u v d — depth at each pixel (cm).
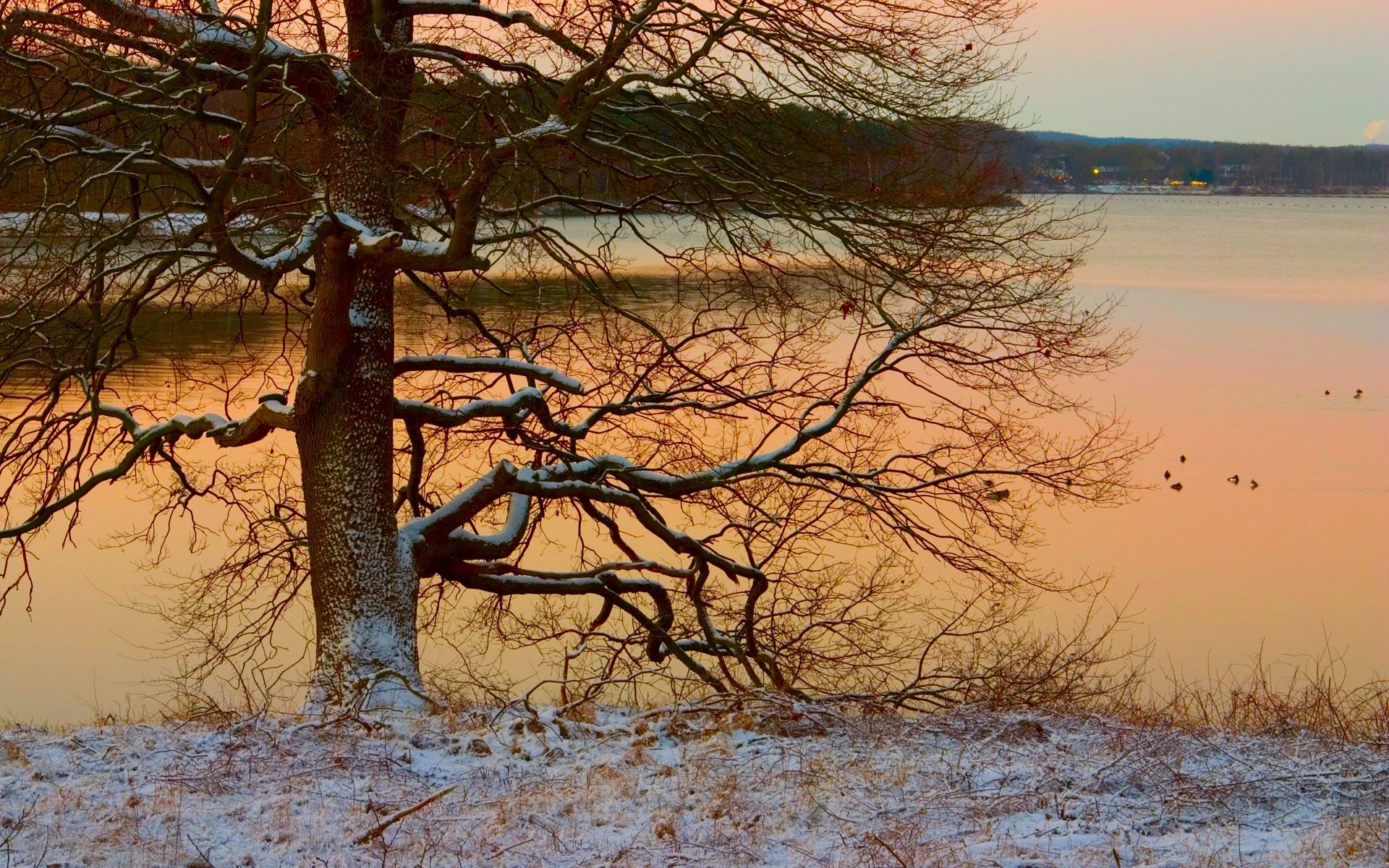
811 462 1375
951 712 960
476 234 1152
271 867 627
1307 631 2264
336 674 1098
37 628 2078
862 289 1160
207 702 1205
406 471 1653
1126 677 1358
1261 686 1223
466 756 845
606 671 1427
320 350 1111
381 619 1124
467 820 695
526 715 931
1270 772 750
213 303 1311
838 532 1461
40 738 848
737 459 1422
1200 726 940
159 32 955
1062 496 1305
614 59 975
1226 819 688
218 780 751
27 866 611
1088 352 1213
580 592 1319
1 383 1145
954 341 1229
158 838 653
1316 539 3014
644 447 1416
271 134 1158
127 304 1177
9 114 975
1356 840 627
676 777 779
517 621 1550
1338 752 803
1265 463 3825
